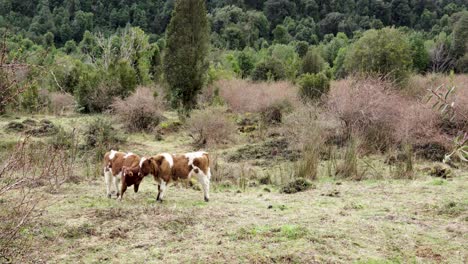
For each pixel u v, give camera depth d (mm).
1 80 4430
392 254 6070
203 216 7707
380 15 83750
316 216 7730
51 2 69750
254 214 7906
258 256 5902
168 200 9133
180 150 15898
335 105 15141
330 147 13867
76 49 47812
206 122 16641
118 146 15852
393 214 7875
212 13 85625
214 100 23906
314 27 81188
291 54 49750
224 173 12141
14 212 5938
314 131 14000
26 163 6996
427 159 12914
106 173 9461
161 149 16062
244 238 6559
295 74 33312
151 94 20531
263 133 17750
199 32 22719
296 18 86688
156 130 18625
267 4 88375
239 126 19406
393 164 12633
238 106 22328
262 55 50281
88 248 6270
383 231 6902
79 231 6848
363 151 13750
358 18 82375
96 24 72375
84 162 13328
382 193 9547
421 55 40812
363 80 16203
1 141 14914
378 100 14516
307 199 9195
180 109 21031
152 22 76938
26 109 21359
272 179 11750
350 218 7602
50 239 6523
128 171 8898
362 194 9516
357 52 24016
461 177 10984
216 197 9531
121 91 23000
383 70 22094
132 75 23531
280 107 19812
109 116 19969
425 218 7633
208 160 9195
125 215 7711
